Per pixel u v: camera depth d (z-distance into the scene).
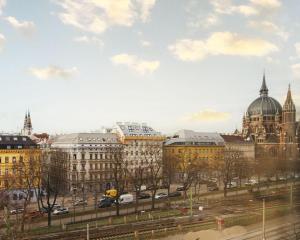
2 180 118.81
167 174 146.62
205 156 193.62
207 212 94.56
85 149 145.88
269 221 70.69
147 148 164.62
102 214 96.00
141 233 74.38
